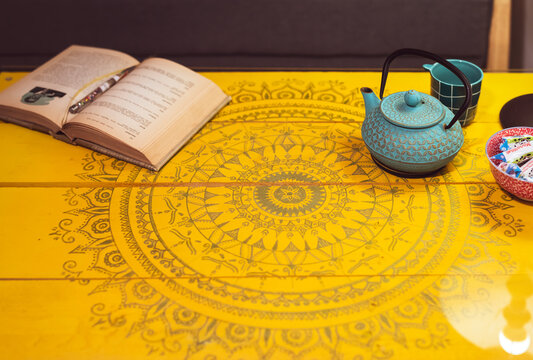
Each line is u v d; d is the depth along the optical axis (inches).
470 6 85.7
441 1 85.7
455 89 53.1
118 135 53.1
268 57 91.9
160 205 49.7
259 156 55.1
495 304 40.6
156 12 88.3
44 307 41.3
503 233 46.0
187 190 51.2
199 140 57.3
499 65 91.6
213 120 60.2
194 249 45.4
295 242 45.7
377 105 51.9
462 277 42.5
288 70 68.9
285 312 40.3
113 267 44.1
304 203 49.4
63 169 54.1
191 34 90.0
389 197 49.8
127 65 64.4
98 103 56.5
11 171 53.8
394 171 51.9
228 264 44.0
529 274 42.7
